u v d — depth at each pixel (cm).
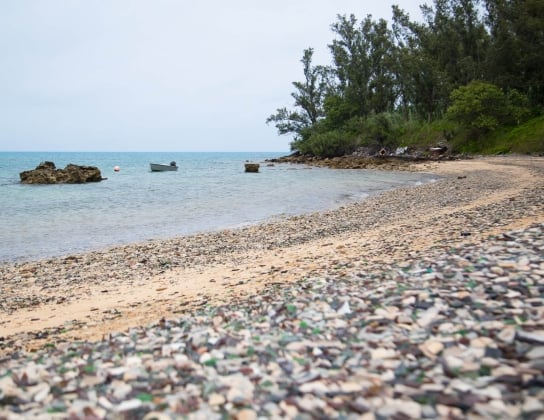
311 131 11075
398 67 10419
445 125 9319
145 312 898
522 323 497
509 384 378
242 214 2669
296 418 358
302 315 632
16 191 4491
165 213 2788
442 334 501
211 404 389
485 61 9381
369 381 411
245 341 546
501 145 7462
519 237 951
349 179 5184
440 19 10731
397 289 691
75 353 577
